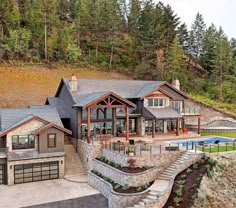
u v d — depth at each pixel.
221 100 59.16
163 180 22.73
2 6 56.59
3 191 23.98
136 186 21.77
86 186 25.42
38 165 26.92
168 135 37.16
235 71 64.25
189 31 77.62
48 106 35.44
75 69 58.50
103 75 58.94
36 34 61.16
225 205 20.53
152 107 37.41
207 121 48.69
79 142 31.39
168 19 68.31
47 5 62.81
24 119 28.38
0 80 47.41
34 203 21.36
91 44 69.19
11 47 54.41
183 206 18.97
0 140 27.50
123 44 70.31
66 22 70.88
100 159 27.20
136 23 71.62
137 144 28.56
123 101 31.72
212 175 22.23
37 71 53.12
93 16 69.12
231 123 47.12
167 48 65.62
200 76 67.50
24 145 27.05
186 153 25.30
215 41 70.62
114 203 20.36
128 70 64.12
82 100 32.97
